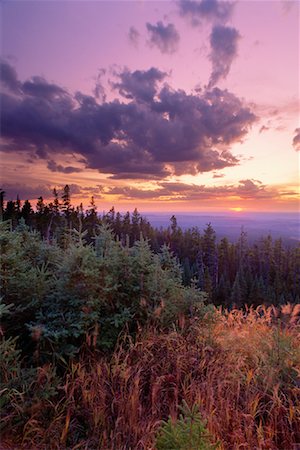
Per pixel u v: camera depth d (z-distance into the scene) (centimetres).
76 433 318
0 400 302
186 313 542
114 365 384
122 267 505
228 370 406
